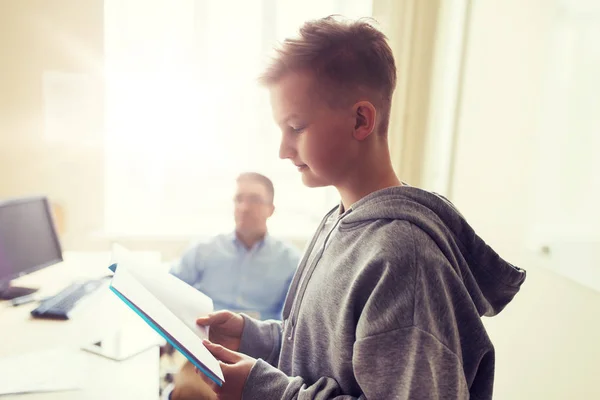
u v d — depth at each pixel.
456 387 0.55
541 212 1.59
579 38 1.43
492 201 1.92
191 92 2.75
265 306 2.09
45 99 2.56
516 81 1.77
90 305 1.43
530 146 1.66
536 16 1.66
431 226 0.61
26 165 2.59
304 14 2.77
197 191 2.91
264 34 2.76
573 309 1.42
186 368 1.47
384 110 0.68
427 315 0.55
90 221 2.71
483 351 0.62
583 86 1.40
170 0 2.64
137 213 2.84
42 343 1.17
